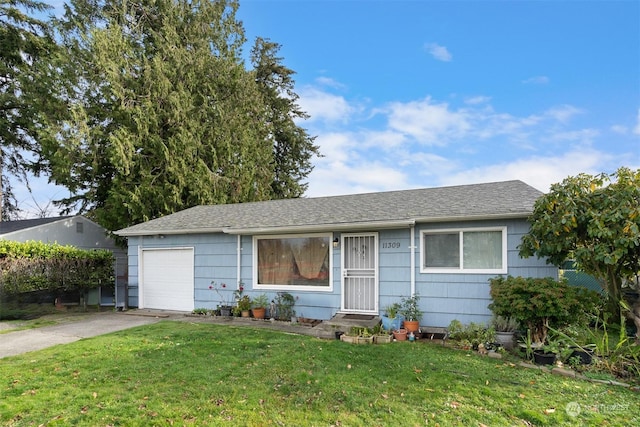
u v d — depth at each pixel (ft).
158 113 57.36
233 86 67.56
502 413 14.15
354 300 32.32
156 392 15.88
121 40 55.36
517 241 26.78
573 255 22.58
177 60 59.67
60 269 40.24
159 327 30.12
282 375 17.80
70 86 53.31
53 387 16.72
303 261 34.68
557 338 21.63
